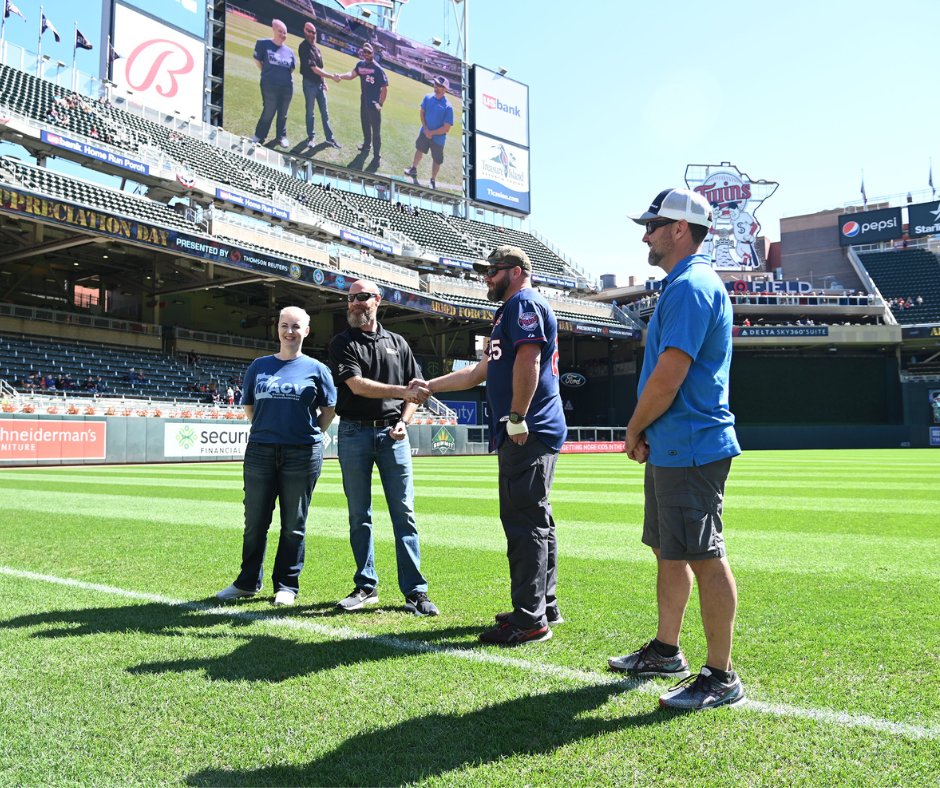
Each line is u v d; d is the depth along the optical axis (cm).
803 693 208
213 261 2183
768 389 3672
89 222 1886
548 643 264
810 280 4522
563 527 593
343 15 3372
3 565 414
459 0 3956
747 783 156
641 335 3697
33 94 2398
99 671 230
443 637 273
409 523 326
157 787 157
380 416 329
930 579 370
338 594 349
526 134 4156
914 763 164
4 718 193
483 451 2953
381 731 185
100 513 675
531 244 4228
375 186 3606
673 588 228
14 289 2492
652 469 223
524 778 159
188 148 2811
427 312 2888
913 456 2270
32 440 1689
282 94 3156
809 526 589
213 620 296
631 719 192
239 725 189
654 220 229
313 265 2478
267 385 345
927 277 4150
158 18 2825
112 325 2436
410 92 3603
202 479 1194
